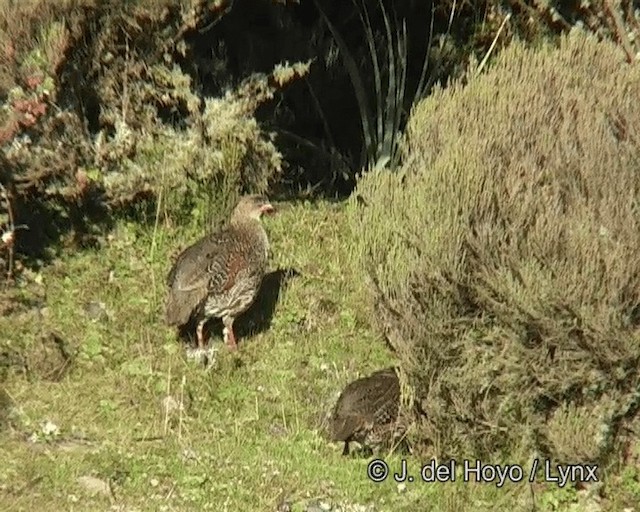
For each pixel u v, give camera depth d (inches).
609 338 461.7
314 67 704.4
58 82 583.5
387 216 498.6
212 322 585.3
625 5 665.0
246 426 520.7
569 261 466.0
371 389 506.0
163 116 627.8
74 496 472.1
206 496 478.0
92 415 517.7
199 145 621.0
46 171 584.4
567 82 525.3
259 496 479.2
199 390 536.1
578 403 478.9
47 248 596.1
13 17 577.9
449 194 482.3
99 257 599.5
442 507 481.1
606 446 479.8
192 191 620.1
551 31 669.3
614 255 462.6
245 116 629.0
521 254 471.5
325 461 500.7
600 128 491.8
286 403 536.4
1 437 502.0
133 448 501.0
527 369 474.0
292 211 655.8
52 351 544.1
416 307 482.0
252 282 567.5
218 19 610.9
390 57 682.2
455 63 698.2
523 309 466.0
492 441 491.8
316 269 617.0
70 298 577.0
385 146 681.6
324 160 701.3
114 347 556.1
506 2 681.0
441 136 516.7
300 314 588.7
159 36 604.4
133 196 607.5
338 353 566.9
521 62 569.9
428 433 496.1
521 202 477.4
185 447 503.5
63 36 577.9
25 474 478.9
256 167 636.1
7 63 575.8
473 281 476.1
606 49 559.2
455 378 482.0
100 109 609.9
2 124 574.9
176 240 615.2
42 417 514.3
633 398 473.1
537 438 486.0
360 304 575.8
